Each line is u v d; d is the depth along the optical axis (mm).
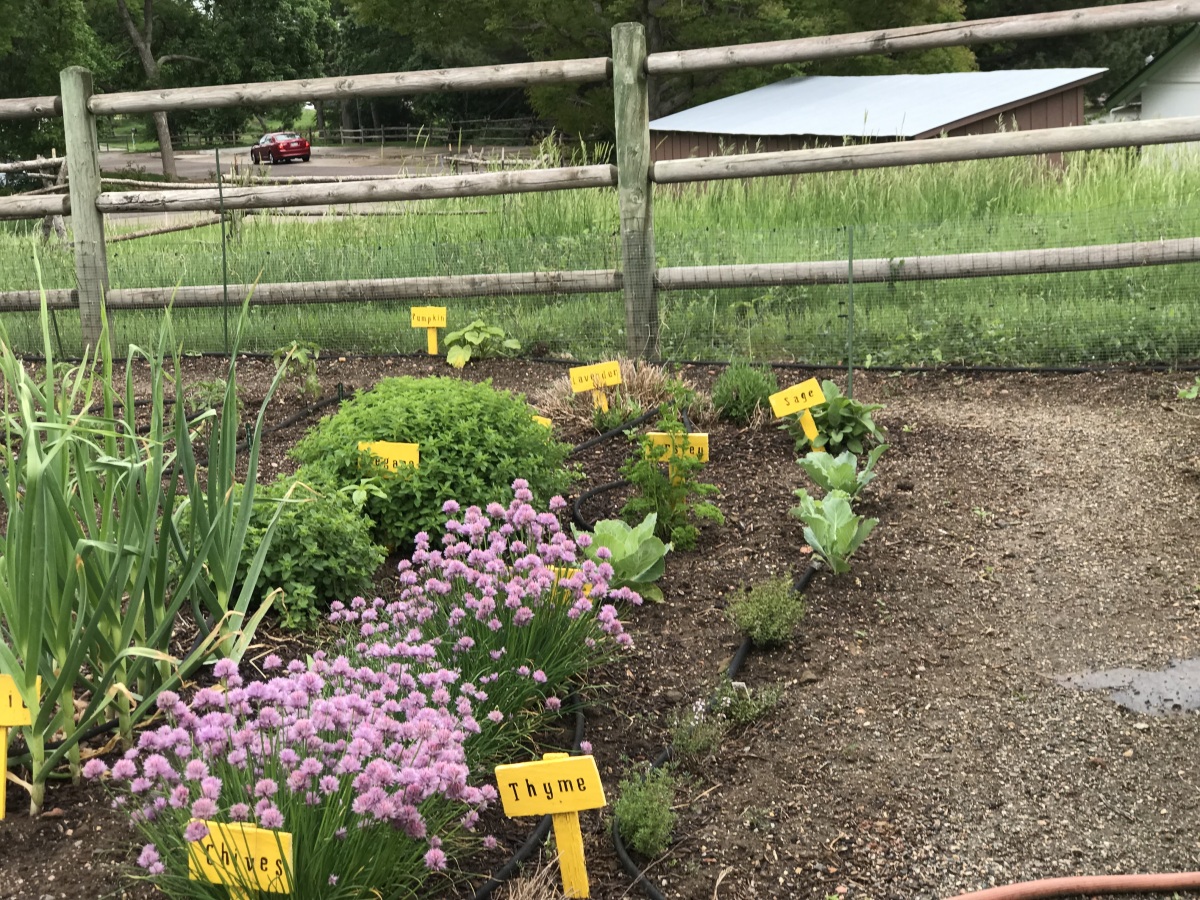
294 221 9328
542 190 6941
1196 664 3475
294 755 2236
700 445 4566
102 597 2682
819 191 9016
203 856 2217
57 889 2432
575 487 4965
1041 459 5066
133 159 40719
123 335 7742
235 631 2998
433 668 2867
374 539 4188
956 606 3889
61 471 2943
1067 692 3359
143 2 40344
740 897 2545
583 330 7438
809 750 3096
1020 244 7289
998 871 2627
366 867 2316
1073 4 37969
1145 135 6105
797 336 7023
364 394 4621
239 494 3625
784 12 25312
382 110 51969
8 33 29469
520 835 2705
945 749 3096
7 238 9219
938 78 18656
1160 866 2629
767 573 4109
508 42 27875
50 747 2887
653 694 3346
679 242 7754
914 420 5684
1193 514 4461
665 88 26484
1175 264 6465
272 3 40562
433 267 7965
